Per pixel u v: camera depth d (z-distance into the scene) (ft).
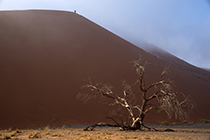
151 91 91.86
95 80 82.74
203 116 90.94
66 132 40.14
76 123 58.44
